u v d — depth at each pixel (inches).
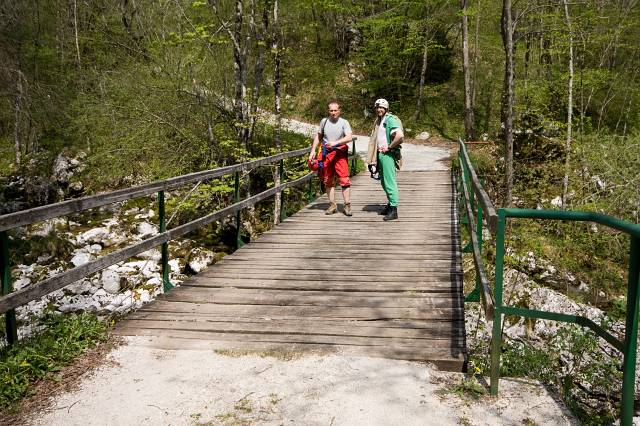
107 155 632.4
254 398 128.6
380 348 155.9
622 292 470.0
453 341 159.9
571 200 601.3
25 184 794.8
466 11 922.7
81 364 147.3
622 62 1108.5
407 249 279.4
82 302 439.5
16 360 136.8
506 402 126.0
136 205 660.1
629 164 581.6
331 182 375.2
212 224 628.7
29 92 774.5
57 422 118.5
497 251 123.9
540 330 357.7
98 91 676.7
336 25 1326.3
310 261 259.8
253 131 674.8
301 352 154.4
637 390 275.0
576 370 253.3
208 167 647.8
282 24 837.8
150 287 471.5
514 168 646.5
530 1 707.4
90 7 800.9
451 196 459.2
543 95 831.7
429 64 1274.6
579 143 652.7
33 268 517.7
